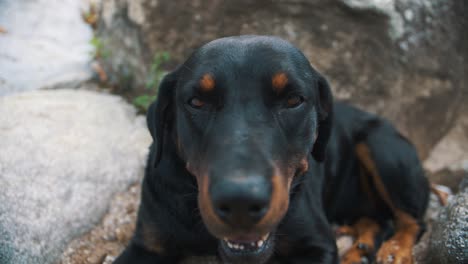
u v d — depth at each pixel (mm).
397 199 893
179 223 720
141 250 758
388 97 1146
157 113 706
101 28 1335
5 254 743
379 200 936
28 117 965
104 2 1336
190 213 712
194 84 635
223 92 623
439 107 1206
